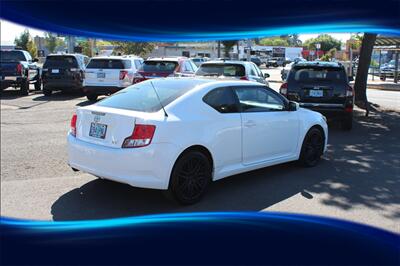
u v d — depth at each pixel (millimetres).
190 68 15469
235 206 5383
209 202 5504
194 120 5371
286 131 6730
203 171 5477
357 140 9766
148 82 6062
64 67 17484
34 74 19594
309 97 10438
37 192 5695
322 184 6324
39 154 7652
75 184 6059
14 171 6590
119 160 4980
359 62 15664
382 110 15094
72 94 18906
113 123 5129
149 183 4984
